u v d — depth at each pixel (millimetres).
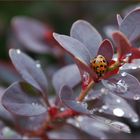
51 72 331
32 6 416
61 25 400
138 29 235
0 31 401
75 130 266
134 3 400
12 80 330
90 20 397
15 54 252
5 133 265
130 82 231
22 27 342
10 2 418
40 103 249
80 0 409
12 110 240
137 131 301
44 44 339
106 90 248
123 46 227
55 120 256
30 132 263
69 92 235
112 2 407
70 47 225
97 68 230
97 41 239
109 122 234
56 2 411
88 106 245
